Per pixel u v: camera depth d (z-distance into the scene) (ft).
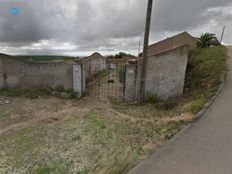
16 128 19.94
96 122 20.85
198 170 11.45
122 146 15.25
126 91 30.07
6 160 13.99
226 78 29.04
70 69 32.89
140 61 29.01
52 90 34.06
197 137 15.42
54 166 12.94
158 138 16.22
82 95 33.45
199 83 30.22
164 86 29.35
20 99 31.01
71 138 17.12
